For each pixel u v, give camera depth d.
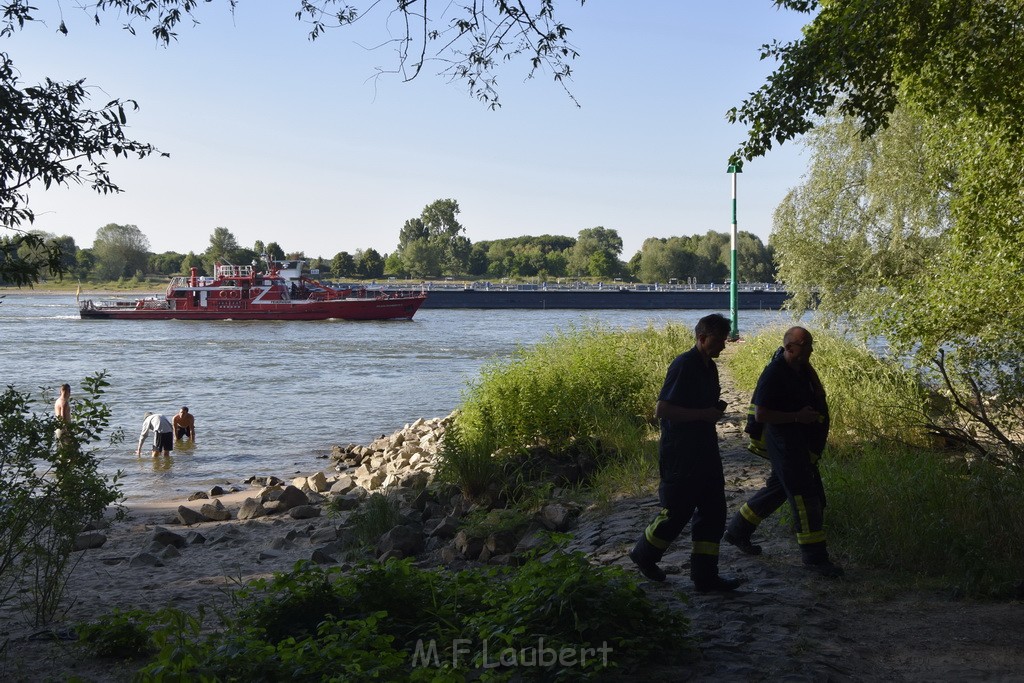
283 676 4.18
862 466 8.50
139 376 37.41
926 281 11.23
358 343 57.53
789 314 29.19
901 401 11.30
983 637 5.20
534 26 7.85
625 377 15.61
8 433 7.12
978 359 10.18
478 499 11.01
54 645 6.31
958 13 9.27
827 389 13.84
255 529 11.36
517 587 5.03
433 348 52.88
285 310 87.19
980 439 10.14
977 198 10.98
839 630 5.32
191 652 4.27
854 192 25.30
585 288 124.62
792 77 9.31
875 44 9.09
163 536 10.44
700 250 179.62
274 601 5.32
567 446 12.73
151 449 20.44
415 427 21.03
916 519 6.85
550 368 15.84
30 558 7.53
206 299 88.25
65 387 15.52
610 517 8.98
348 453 19.12
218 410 27.27
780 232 26.12
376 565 5.55
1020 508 6.89
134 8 7.70
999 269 10.19
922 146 22.14
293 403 28.97
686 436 5.88
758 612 5.59
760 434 6.73
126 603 7.74
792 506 6.47
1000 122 10.61
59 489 7.50
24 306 131.62
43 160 6.50
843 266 24.20
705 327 5.81
